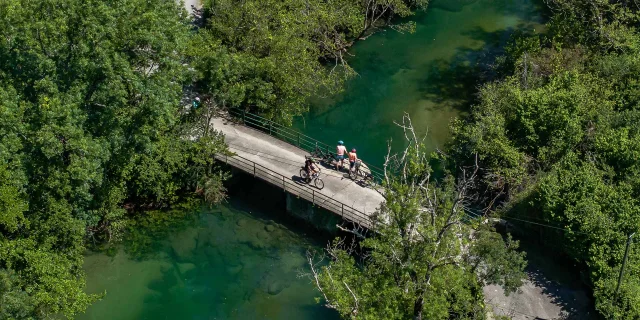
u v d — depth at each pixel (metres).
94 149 34.94
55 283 34.19
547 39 54.81
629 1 55.50
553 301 37.16
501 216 41.88
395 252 30.92
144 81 37.06
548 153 43.50
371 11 66.44
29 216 35.16
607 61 48.53
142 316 38.31
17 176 33.38
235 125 48.66
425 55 62.47
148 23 36.47
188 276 40.72
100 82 35.81
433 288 31.08
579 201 38.12
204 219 44.41
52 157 34.62
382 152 50.97
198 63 45.06
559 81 47.09
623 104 47.12
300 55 49.81
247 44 49.69
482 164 44.78
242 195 46.06
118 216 42.47
